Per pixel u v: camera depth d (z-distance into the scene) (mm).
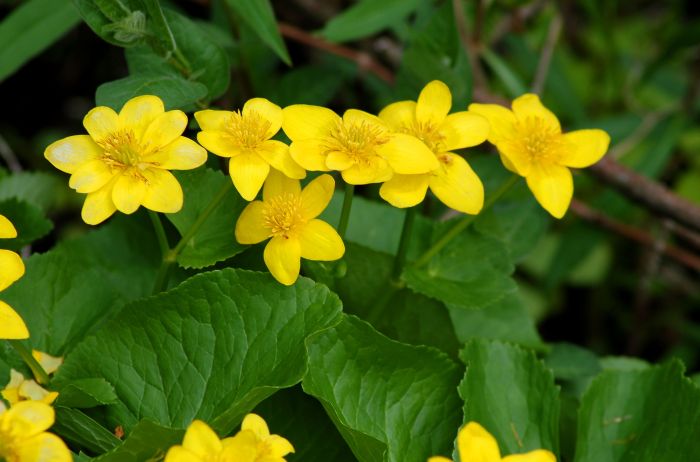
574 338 795
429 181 547
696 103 774
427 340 598
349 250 586
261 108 543
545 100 809
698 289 788
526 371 579
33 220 607
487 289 583
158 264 607
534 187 558
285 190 542
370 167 537
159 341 553
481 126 556
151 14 557
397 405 563
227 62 584
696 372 754
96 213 531
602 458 580
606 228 740
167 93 562
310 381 547
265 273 549
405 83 626
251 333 549
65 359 555
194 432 497
